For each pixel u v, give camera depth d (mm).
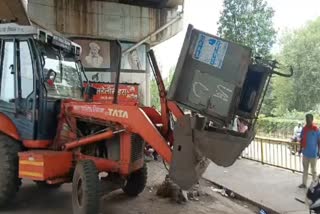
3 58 5254
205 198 6070
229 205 5723
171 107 4621
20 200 5699
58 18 11867
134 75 13719
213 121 3912
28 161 4840
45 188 6453
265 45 26578
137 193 6012
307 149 6516
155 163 8930
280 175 7582
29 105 5066
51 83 5223
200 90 3916
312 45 26453
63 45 5648
